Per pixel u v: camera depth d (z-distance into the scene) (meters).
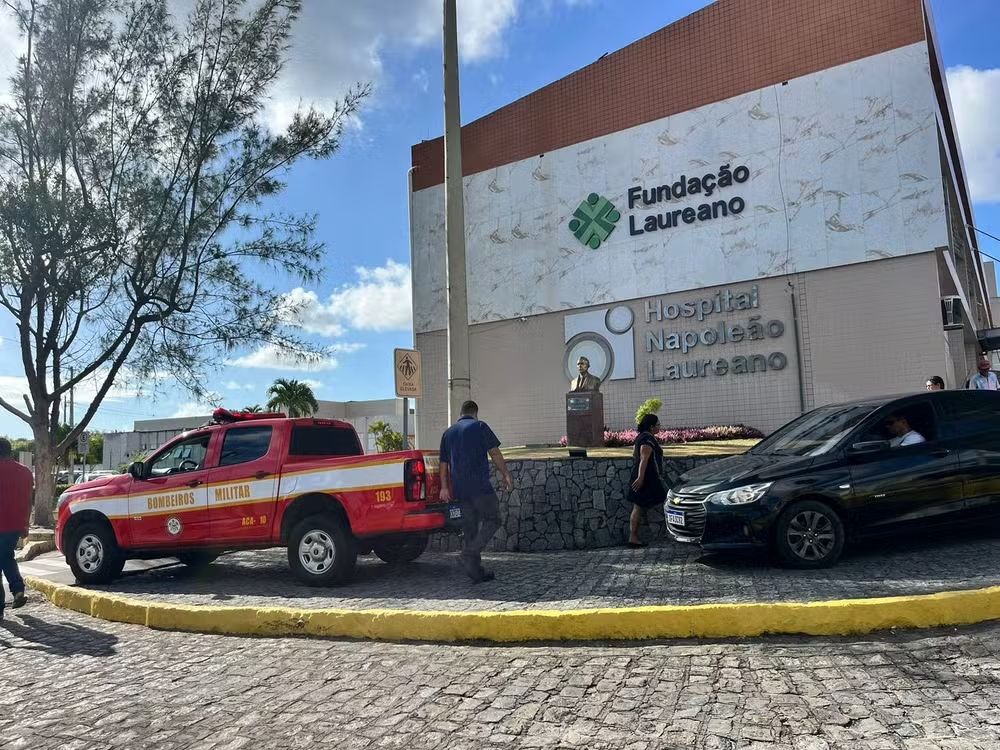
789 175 16.52
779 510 6.82
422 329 22.97
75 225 15.01
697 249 17.69
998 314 39.69
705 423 17.27
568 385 19.52
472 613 5.60
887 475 7.04
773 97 16.84
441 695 4.51
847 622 5.01
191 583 8.71
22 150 15.99
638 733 3.79
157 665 5.57
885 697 4.01
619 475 10.12
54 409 18.03
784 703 4.02
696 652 4.90
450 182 11.35
